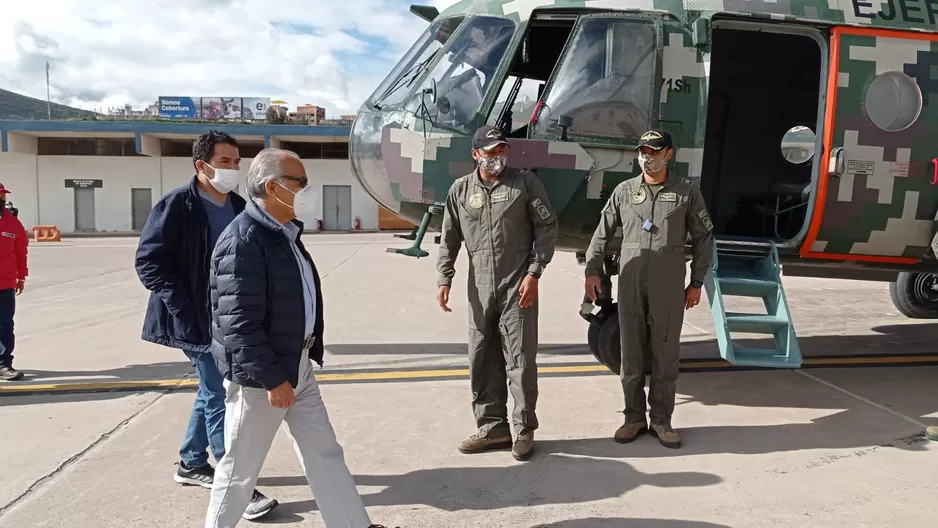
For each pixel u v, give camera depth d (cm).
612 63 447
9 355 492
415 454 351
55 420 402
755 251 445
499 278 335
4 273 486
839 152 446
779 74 641
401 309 796
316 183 2848
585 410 422
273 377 225
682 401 446
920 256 480
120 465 336
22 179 2788
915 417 412
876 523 280
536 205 329
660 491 308
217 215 302
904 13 460
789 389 472
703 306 816
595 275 382
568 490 310
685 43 445
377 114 483
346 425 394
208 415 296
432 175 452
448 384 481
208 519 237
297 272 240
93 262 1420
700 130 444
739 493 307
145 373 509
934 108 457
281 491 310
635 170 444
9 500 298
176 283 289
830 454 354
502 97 468
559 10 455
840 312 792
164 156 2884
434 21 511
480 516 285
